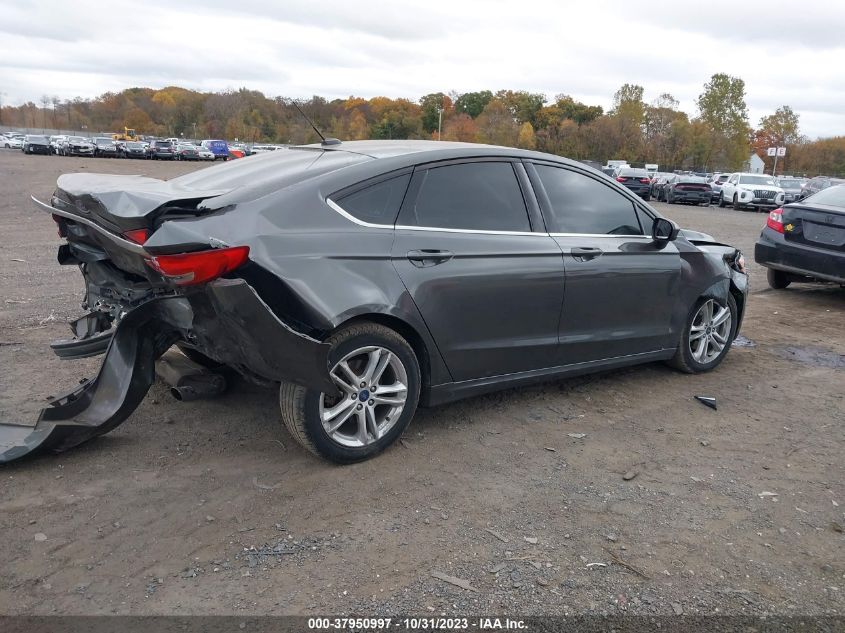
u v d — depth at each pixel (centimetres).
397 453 399
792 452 425
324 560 297
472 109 11481
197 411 447
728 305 573
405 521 329
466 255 404
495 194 431
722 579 295
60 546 301
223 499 343
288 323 348
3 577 280
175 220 337
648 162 8325
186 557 297
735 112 9125
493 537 319
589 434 438
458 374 418
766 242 907
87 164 4381
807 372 586
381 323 387
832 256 838
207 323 343
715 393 525
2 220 1525
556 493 362
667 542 321
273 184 370
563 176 470
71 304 725
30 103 14150
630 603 277
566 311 458
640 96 8975
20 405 445
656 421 465
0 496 339
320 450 368
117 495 344
